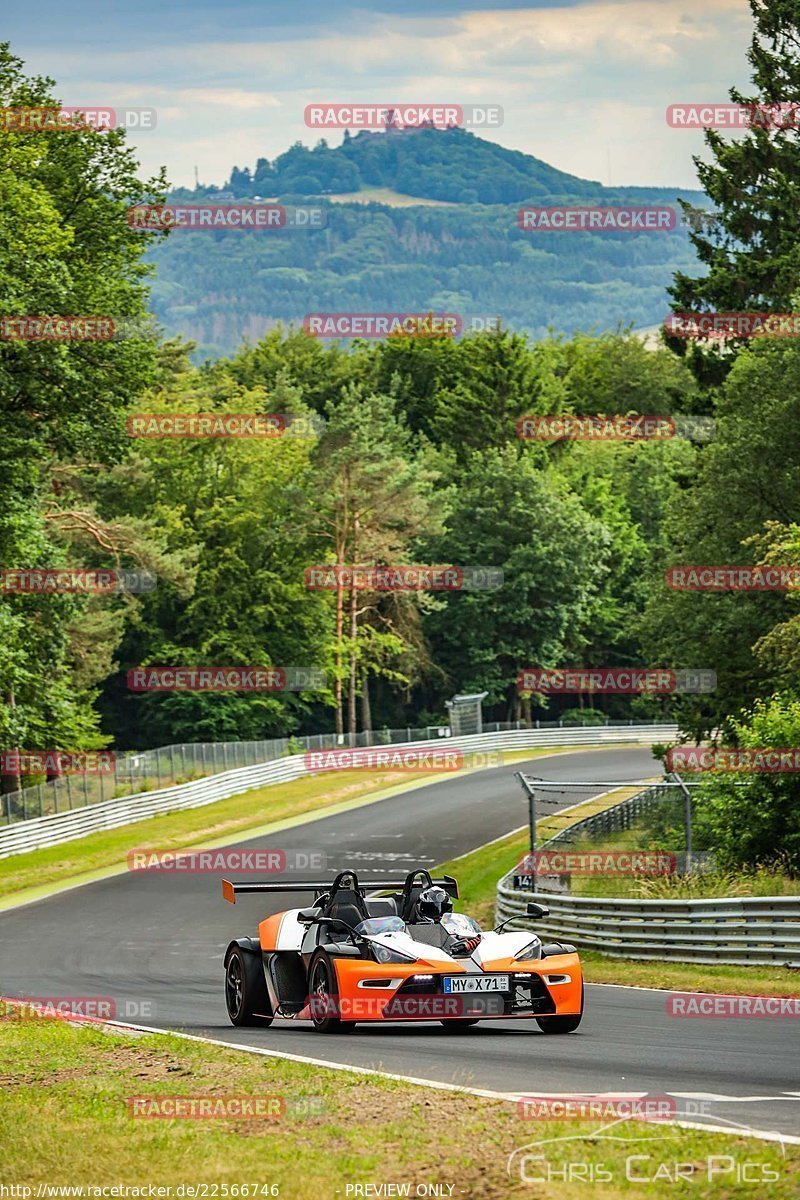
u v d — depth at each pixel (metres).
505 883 65.44
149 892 81.38
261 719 182.62
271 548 184.50
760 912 42.28
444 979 26.45
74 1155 16.97
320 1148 16.52
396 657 198.88
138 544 133.38
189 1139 17.44
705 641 87.75
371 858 96.62
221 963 52.28
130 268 87.50
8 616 86.50
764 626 85.44
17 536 86.19
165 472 179.75
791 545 73.00
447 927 28.56
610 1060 23.11
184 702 176.62
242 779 135.00
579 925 52.16
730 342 107.12
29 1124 18.80
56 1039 28.67
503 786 137.12
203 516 180.25
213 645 182.12
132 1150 17.02
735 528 88.25
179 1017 34.31
